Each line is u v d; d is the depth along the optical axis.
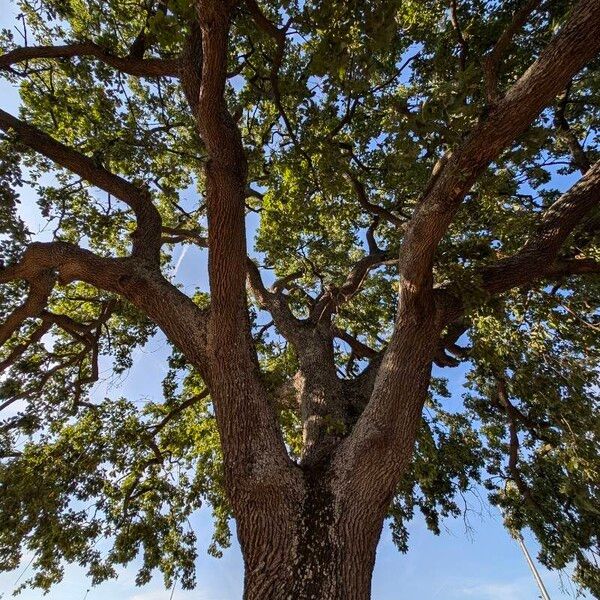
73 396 8.25
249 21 4.83
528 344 5.86
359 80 3.62
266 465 3.49
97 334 7.25
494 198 5.86
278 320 6.62
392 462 3.57
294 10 4.00
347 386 5.42
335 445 4.06
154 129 7.71
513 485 8.25
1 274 4.43
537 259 4.38
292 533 3.27
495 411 8.64
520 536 8.52
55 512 7.10
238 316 3.87
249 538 3.34
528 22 5.86
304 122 5.64
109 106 7.09
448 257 5.08
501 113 2.96
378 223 8.79
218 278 3.71
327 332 6.27
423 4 5.96
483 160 3.15
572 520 7.25
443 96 3.01
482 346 5.88
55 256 4.43
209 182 3.56
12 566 6.99
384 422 3.66
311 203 6.82
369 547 3.31
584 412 5.46
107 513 7.99
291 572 3.07
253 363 3.95
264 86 6.32
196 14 3.00
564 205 4.69
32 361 7.57
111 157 7.00
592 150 6.94
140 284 4.47
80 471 7.64
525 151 3.41
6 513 6.60
